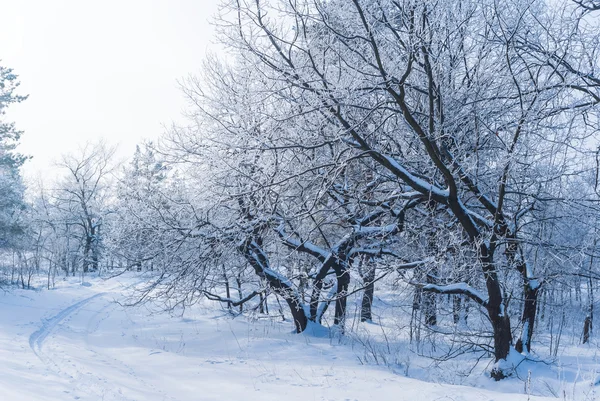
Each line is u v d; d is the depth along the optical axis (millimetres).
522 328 10281
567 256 9859
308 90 9680
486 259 9570
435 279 11203
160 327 16516
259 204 11594
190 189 13875
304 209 11000
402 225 11773
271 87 10211
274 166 10789
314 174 11062
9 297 21625
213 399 7797
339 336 13469
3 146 29594
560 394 7934
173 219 13930
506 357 9461
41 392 6852
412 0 8383
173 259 14000
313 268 16172
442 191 9539
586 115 9398
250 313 16766
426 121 10406
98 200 47781
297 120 10625
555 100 9047
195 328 15898
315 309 14961
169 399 7613
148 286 14211
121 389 7809
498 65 10000
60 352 10906
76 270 45875
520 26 9477
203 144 12562
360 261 13023
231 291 23203
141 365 10539
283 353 11711
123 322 17938
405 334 14430
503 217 9734
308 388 8492
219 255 13539
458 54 9867
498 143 10219
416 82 10266
